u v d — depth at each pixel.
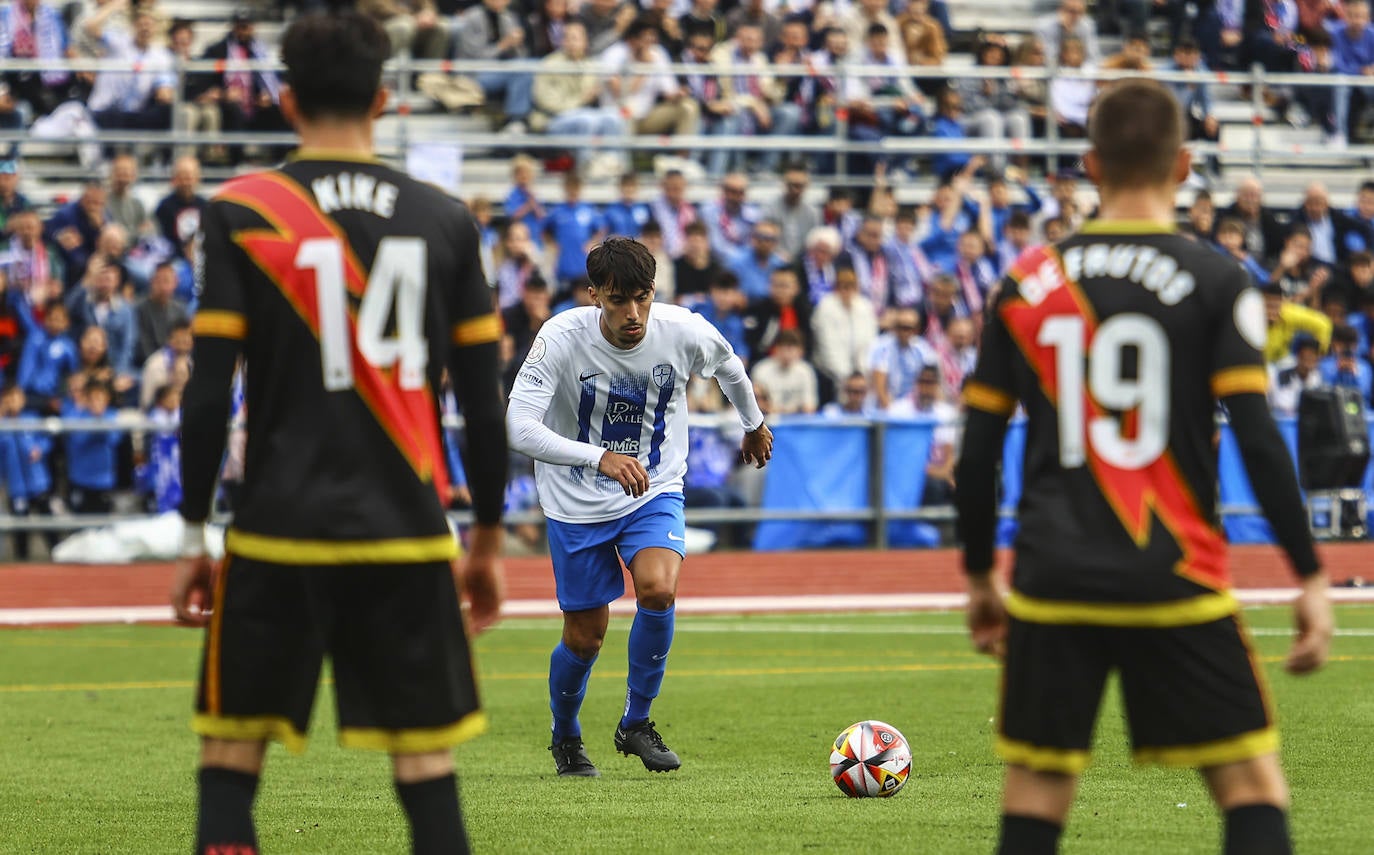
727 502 56.56
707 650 41.12
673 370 23.69
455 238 12.89
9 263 60.06
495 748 26.75
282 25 77.81
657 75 69.12
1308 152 73.31
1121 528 12.05
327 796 22.06
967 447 12.77
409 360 12.59
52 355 58.28
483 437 12.92
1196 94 73.75
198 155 68.94
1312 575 11.95
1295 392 58.03
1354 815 19.41
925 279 64.19
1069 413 12.30
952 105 71.25
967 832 18.78
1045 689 12.16
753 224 64.19
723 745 26.55
